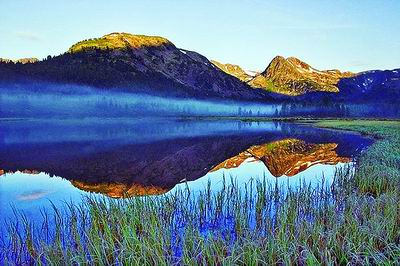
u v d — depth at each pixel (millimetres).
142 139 46094
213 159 26422
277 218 9125
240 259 7004
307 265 6492
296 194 11141
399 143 25938
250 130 68188
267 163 23875
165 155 28891
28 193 15047
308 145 35844
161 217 9109
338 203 10789
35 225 10047
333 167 20844
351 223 8164
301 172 19562
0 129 73438
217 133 58844
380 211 9211
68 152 31000
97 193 14859
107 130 71250
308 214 10148
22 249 8102
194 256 6953
